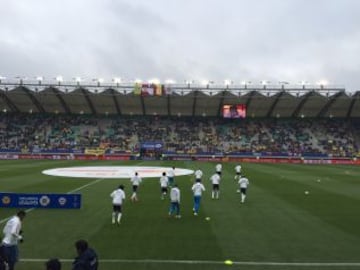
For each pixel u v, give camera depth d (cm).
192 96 8544
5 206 2538
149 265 1460
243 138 9550
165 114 9919
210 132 9738
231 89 8262
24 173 4841
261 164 7631
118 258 1538
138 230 1988
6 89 8181
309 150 9106
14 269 1406
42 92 8350
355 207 2714
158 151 8931
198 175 3288
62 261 1508
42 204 2544
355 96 8181
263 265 1481
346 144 9250
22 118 9738
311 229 2056
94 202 2792
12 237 1321
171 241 1786
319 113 9550
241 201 2909
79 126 9712
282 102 8856
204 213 2445
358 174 5422
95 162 7381
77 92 8412
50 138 9269
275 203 2850
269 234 1939
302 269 1448
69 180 4147
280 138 9512
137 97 8712
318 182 4300
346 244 1773
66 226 2061
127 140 9369
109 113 9875
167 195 3167
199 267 1447
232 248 1689
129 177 4516
